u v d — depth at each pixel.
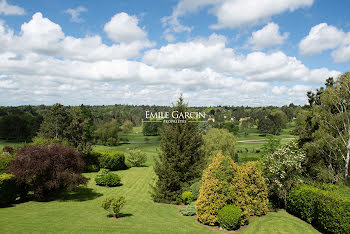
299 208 12.89
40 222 10.85
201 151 18.27
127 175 28.38
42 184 15.51
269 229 11.12
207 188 12.18
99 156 31.00
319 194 11.50
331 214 10.35
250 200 13.05
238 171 12.98
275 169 14.22
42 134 42.53
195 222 12.52
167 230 10.75
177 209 15.45
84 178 17.16
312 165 18.23
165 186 17.17
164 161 17.36
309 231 11.02
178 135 17.22
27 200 15.94
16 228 9.61
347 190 12.08
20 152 15.74
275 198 16.25
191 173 17.25
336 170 17.95
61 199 17.12
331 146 17.27
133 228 10.73
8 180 14.28
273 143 27.83
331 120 18.36
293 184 14.46
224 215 11.13
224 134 30.72
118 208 12.49
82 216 12.63
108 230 10.16
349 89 17.39
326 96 18.98
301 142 20.83
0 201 13.88
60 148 17.00
